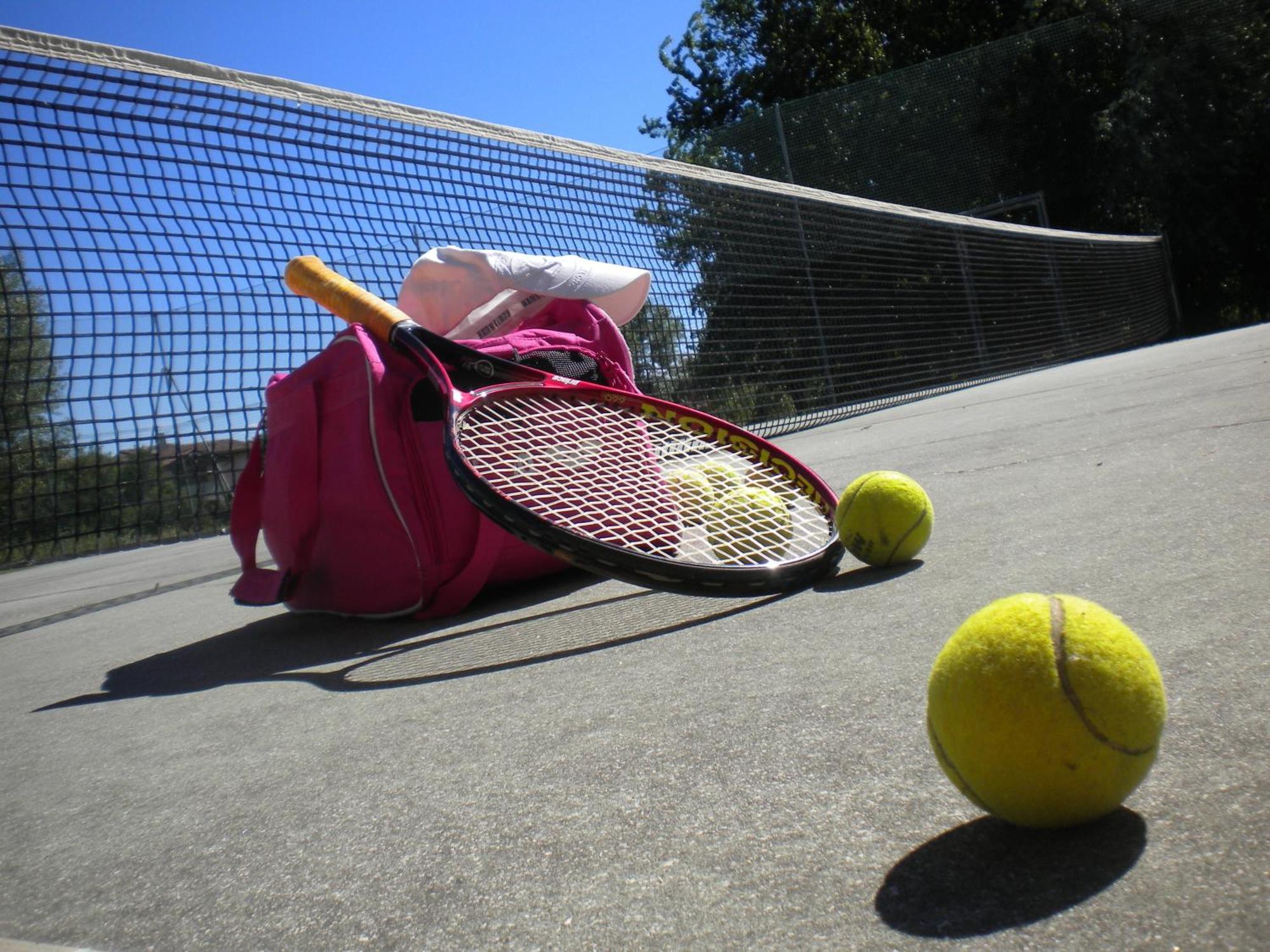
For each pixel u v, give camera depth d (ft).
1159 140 17.75
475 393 2.53
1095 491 2.79
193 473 5.44
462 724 1.70
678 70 25.39
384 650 2.48
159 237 5.14
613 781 1.32
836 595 2.16
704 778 1.27
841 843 1.04
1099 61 18.16
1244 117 17.78
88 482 5.66
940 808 1.08
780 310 9.29
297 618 3.35
